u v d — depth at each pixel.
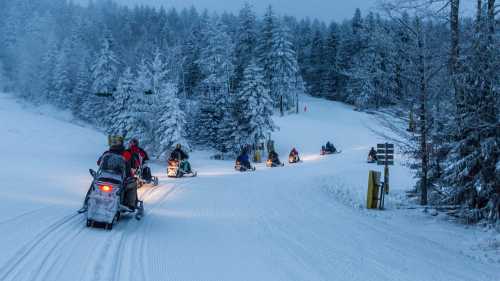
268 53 70.94
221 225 9.73
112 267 5.92
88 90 81.12
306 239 8.72
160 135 36.47
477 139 10.84
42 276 5.25
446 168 11.77
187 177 22.39
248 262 6.89
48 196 11.16
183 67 79.75
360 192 18.42
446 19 11.44
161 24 127.06
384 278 6.41
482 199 11.05
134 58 80.56
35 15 143.12
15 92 108.75
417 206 13.95
